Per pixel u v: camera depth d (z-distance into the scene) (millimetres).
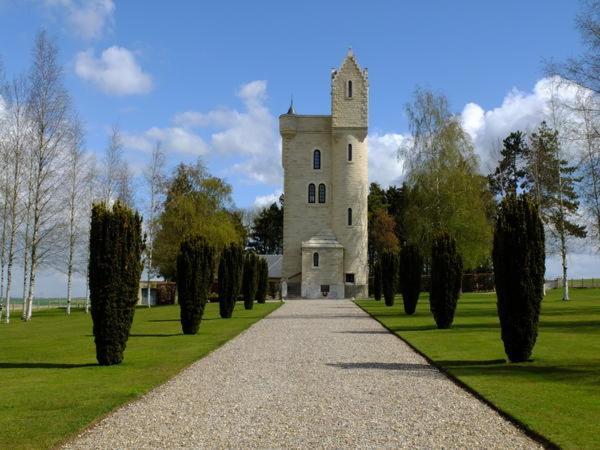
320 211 63031
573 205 45281
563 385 11250
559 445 7387
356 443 7594
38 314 43594
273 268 75750
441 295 23516
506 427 8391
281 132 63625
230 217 64438
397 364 14438
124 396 10461
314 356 15891
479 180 48469
